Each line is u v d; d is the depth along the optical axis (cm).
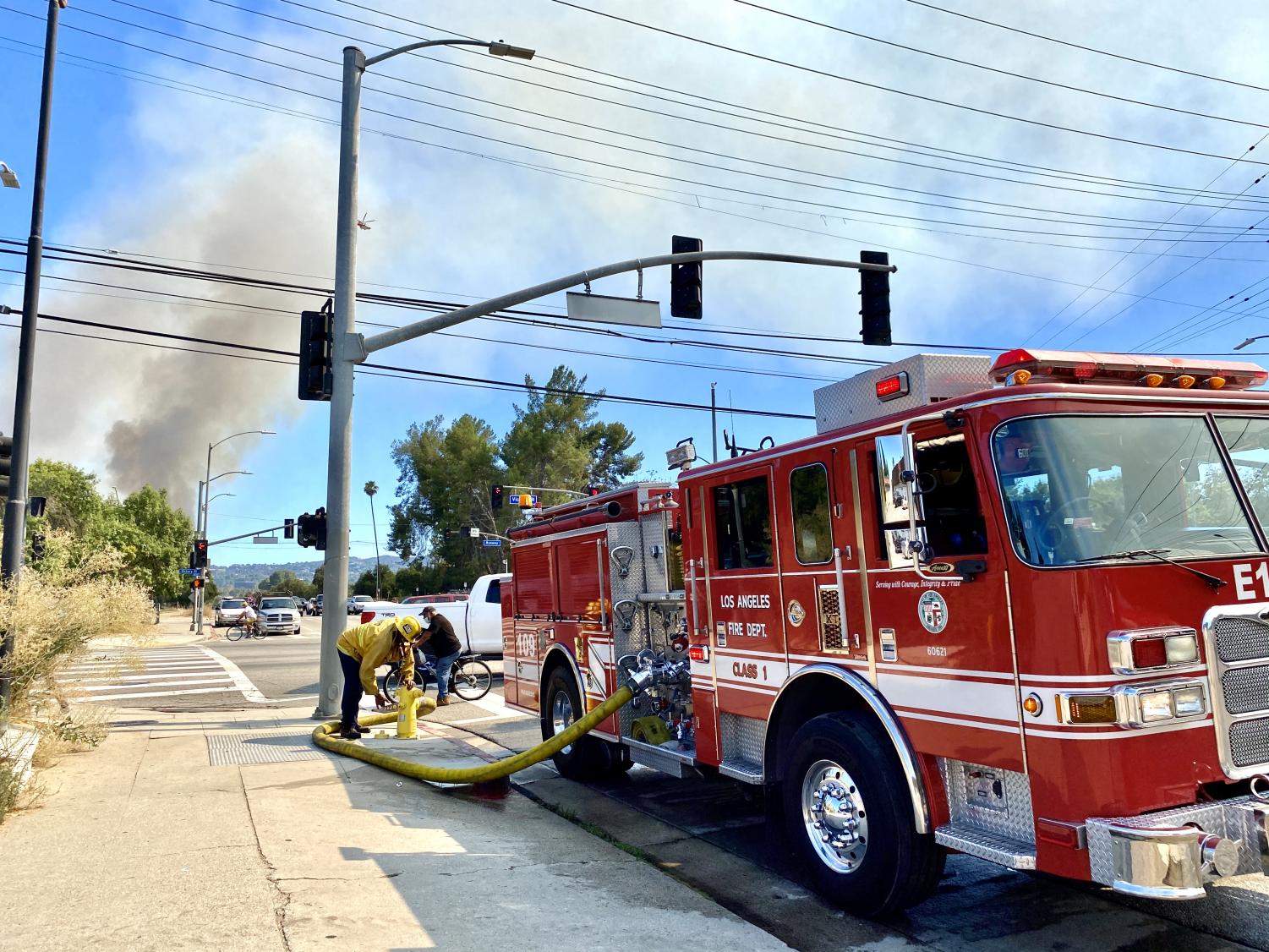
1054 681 396
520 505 1137
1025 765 408
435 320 1260
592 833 681
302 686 1725
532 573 973
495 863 581
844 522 521
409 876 546
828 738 512
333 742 969
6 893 501
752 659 602
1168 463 446
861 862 489
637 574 787
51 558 988
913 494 444
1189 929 477
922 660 465
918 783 462
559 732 904
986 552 432
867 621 502
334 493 1238
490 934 457
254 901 489
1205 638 407
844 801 511
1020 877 568
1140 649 388
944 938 474
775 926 495
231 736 1070
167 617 7456
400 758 945
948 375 498
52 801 721
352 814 693
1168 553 421
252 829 634
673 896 525
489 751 1019
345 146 1298
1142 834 363
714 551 646
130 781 802
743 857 624
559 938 455
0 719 806
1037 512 415
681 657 765
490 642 1861
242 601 4709
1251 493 466
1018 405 432
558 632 895
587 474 7131
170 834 621
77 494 5881
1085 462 426
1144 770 384
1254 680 418
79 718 967
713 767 657
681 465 712
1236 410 476
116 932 445
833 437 532
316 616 6806
